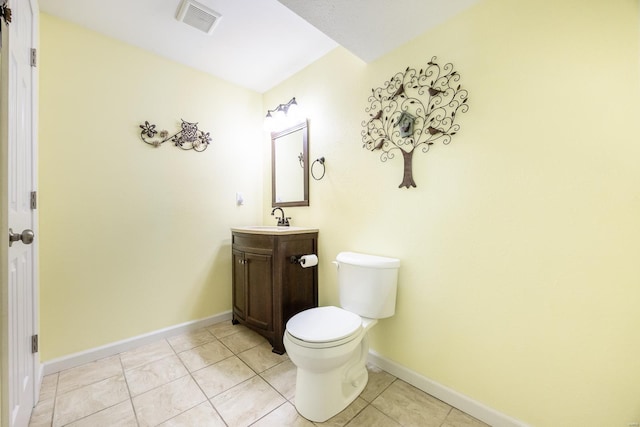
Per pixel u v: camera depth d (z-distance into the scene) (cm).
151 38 183
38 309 147
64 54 163
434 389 142
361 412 131
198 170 222
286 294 186
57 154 160
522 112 114
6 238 82
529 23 113
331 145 199
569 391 105
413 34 147
